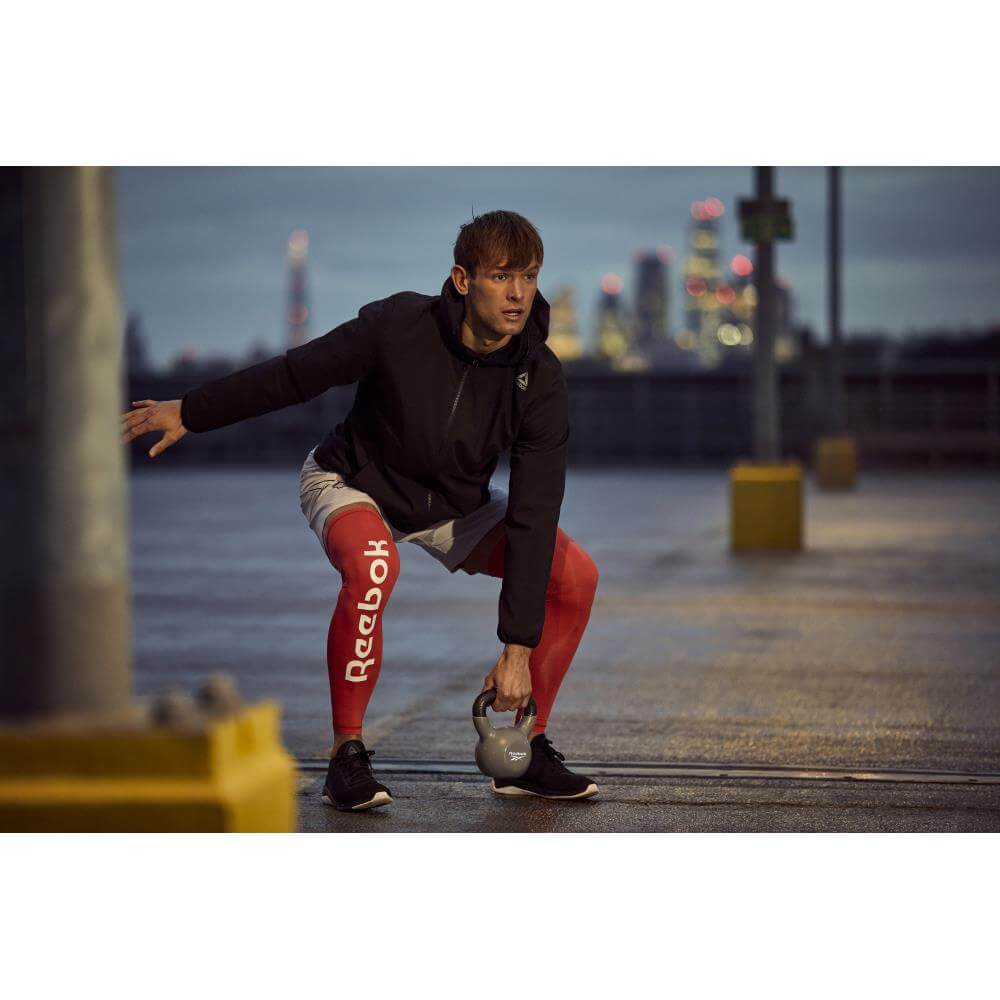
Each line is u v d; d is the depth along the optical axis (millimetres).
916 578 19375
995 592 17766
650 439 64938
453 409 6934
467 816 7238
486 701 7098
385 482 7293
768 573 20094
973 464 60938
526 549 6949
